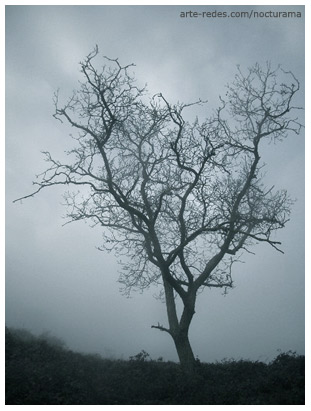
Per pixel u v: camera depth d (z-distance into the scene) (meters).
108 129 15.97
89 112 16.31
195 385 12.93
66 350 17.67
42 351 15.24
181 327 15.96
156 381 13.55
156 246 16.23
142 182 17.92
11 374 11.38
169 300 16.88
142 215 16.14
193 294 16.45
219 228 16.17
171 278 16.09
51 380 11.56
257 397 11.96
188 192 16.50
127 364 16.12
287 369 13.86
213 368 16.30
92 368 14.46
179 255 16.41
